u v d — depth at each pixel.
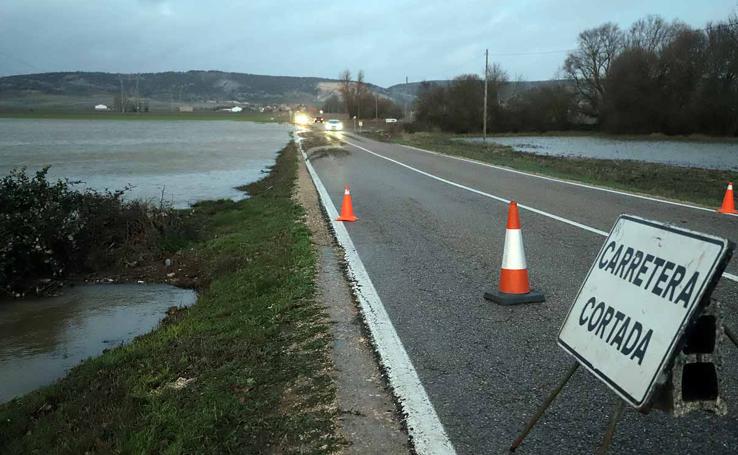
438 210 12.56
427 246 9.00
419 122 89.69
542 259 7.84
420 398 3.98
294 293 6.70
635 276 2.89
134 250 11.80
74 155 40.00
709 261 2.44
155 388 4.75
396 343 5.01
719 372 2.49
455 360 4.61
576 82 91.94
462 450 3.33
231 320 6.33
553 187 16.41
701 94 71.12
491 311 5.80
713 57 70.38
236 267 9.88
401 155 32.38
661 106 76.19
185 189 22.61
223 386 4.42
